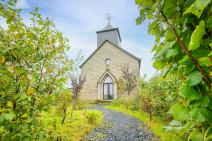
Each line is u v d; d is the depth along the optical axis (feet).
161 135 19.86
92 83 78.59
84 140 19.89
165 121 26.81
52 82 11.34
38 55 10.25
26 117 8.54
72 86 36.91
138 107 45.55
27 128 8.23
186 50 3.14
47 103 10.55
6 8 8.25
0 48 7.44
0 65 7.29
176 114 3.61
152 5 4.26
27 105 8.52
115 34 89.66
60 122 20.48
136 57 76.28
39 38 10.39
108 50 80.23
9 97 7.85
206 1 2.60
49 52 10.79
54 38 10.85
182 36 3.63
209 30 3.15
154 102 27.71
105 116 37.11
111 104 67.82
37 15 9.91
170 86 14.43
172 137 17.74
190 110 3.45
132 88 63.52
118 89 74.02
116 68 77.41
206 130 3.14
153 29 4.59
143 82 40.68
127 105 51.93
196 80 3.03
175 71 3.97
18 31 8.90
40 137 8.91
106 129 25.66
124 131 24.48
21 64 8.70
